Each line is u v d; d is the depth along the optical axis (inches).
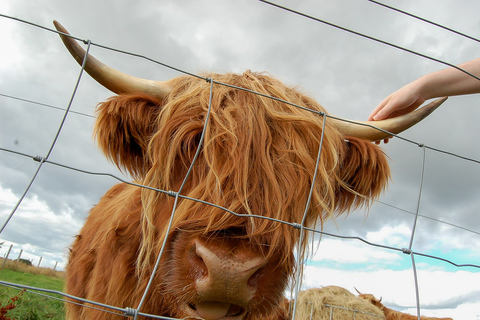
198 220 24.0
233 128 27.7
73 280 43.5
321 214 28.8
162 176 29.7
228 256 22.2
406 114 34.7
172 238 25.1
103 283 33.8
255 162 27.1
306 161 28.8
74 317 40.6
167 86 33.8
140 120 32.5
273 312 26.2
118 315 31.6
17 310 56.5
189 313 23.8
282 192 26.9
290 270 27.5
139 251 32.3
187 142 28.4
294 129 30.0
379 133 35.2
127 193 41.0
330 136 32.3
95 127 33.2
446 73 32.8
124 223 34.1
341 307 70.3
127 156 35.1
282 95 33.5
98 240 38.7
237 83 33.9
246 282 22.2
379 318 72.9
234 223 23.6
